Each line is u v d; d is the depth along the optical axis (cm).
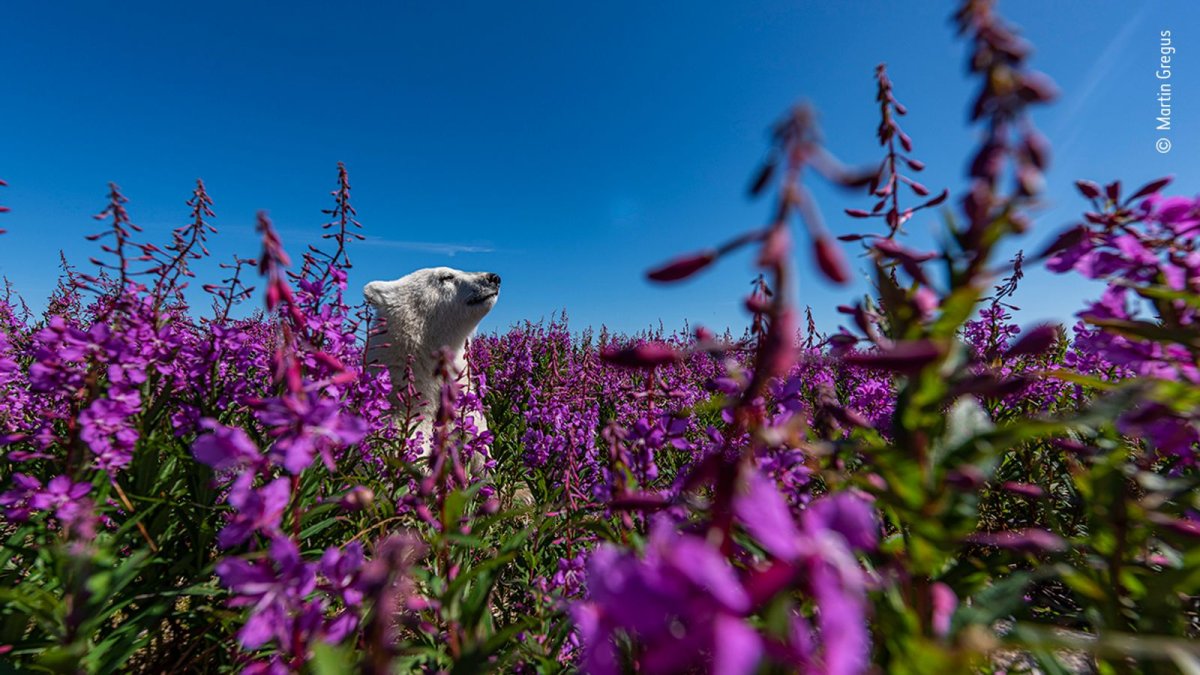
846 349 115
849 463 145
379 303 500
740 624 50
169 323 252
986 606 88
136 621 184
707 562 51
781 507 55
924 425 88
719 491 72
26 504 194
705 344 97
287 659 117
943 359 84
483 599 128
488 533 283
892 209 127
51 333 193
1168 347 133
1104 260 128
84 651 150
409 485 246
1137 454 155
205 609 186
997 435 84
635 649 100
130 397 197
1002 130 79
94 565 161
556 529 223
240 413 278
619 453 144
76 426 194
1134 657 100
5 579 192
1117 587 105
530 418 477
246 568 107
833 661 47
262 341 310
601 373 603
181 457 235
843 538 55
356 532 270
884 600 86
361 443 306
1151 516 103
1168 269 125
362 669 99
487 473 328
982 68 80
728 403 80
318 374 240
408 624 135
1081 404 297
